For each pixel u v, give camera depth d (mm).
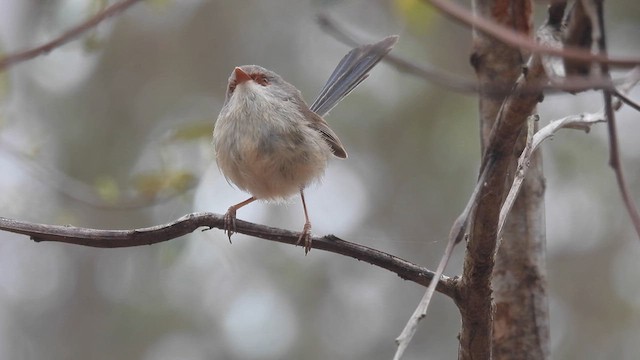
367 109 13195
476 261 4973
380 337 13406
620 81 3588
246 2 14945
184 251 9750
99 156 14211
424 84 13016
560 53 3451
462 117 12758
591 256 13531
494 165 4566
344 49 14320
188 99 14734
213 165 10094
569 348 13328
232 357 13227
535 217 6406
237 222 5809
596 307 13469
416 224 13203
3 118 10461
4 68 3586
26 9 11812
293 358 13172
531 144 5156
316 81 14125
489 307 5160
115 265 14250
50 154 13812
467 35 12484
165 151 10211
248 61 14656
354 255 5582
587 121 5582
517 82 4328
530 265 6375
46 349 14367
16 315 14570
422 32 7895
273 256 13508
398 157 13312
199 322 13398
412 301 13625
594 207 12906
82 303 14406
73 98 14414
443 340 13422
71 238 5535
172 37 15039
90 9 8695
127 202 10148
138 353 13531
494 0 5379
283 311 13398
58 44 3621
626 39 11398
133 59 14836
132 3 3613
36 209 12156
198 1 14992
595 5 3496
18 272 14789
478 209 4773
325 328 13359
